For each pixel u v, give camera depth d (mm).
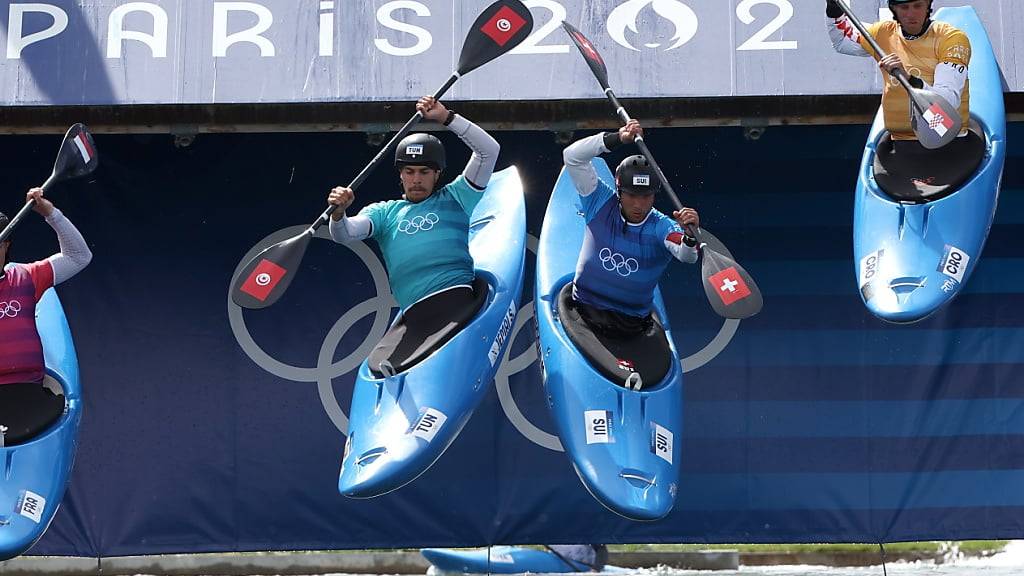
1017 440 24891
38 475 20688
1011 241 25359
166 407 25406
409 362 20547
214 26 22453
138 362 25500
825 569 37188
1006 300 25250
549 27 22328
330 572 35875
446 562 35188
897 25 21219
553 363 21125
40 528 20438
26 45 22359
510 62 22266
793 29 22203
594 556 35906
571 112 24281
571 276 22297
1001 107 21969
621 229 20828
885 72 20672
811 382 25188
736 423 25094
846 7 20922
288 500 25203
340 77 22328
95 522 25078
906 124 21344
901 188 21391
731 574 36656
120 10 22500
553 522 25109
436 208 21250
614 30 22297
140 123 24141
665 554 37125
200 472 25281
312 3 22516
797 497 24891
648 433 20375
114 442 25312
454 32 22422
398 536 25109
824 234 25547
